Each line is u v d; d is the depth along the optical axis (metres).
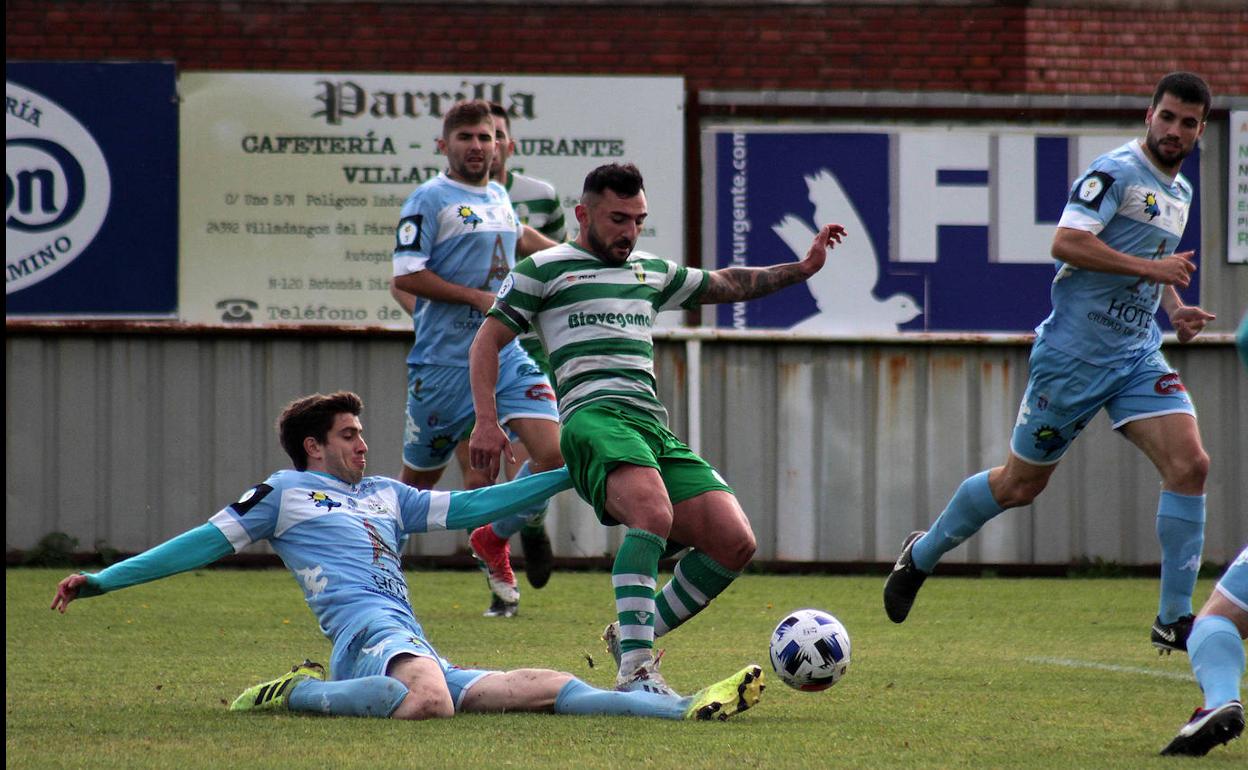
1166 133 24.02
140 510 42.25
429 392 31.06
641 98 42.53
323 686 17.91
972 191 43.09
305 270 42.25
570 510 42.78
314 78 42.09
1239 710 15.20
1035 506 43.53
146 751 15.30
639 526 18.92
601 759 14.88
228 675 21.86
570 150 42.44
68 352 42.22
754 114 42.72
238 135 42.09
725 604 34.22
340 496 19.41
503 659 23.98
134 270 42.19
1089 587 39.94
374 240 42.28
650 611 18.88
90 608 31.67
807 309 42.94
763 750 15.61
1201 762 15.27
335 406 19.64
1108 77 43.97
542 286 20.28
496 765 14.52
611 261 20.45
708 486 20.16
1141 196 24.12
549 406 29.20
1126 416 24.59
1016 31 43.66
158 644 25.78
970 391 43.22
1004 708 19.44
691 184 42.78
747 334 42.81
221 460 42.34
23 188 41.94
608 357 20.09
